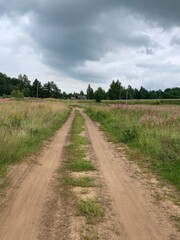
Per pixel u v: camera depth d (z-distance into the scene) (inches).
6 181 356.8
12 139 490.3
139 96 6053.2
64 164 456.8
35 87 5620.1
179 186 349.7
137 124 785.6
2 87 5172.2
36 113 1013.8
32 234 227.0
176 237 227.3
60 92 6264.8
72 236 223.0
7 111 909.2
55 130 864.9
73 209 276.1
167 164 443.8
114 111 1362.0
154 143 570.3
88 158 503.5
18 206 283.3
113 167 446.9
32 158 486.9
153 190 340.5
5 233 228.4
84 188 341.4
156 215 268.8
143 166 454.9
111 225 244.5
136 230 237.1
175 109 1065.5
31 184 351.3
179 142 548.4
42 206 283.9
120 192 331.0
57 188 338.3
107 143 665.6
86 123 1159.0
